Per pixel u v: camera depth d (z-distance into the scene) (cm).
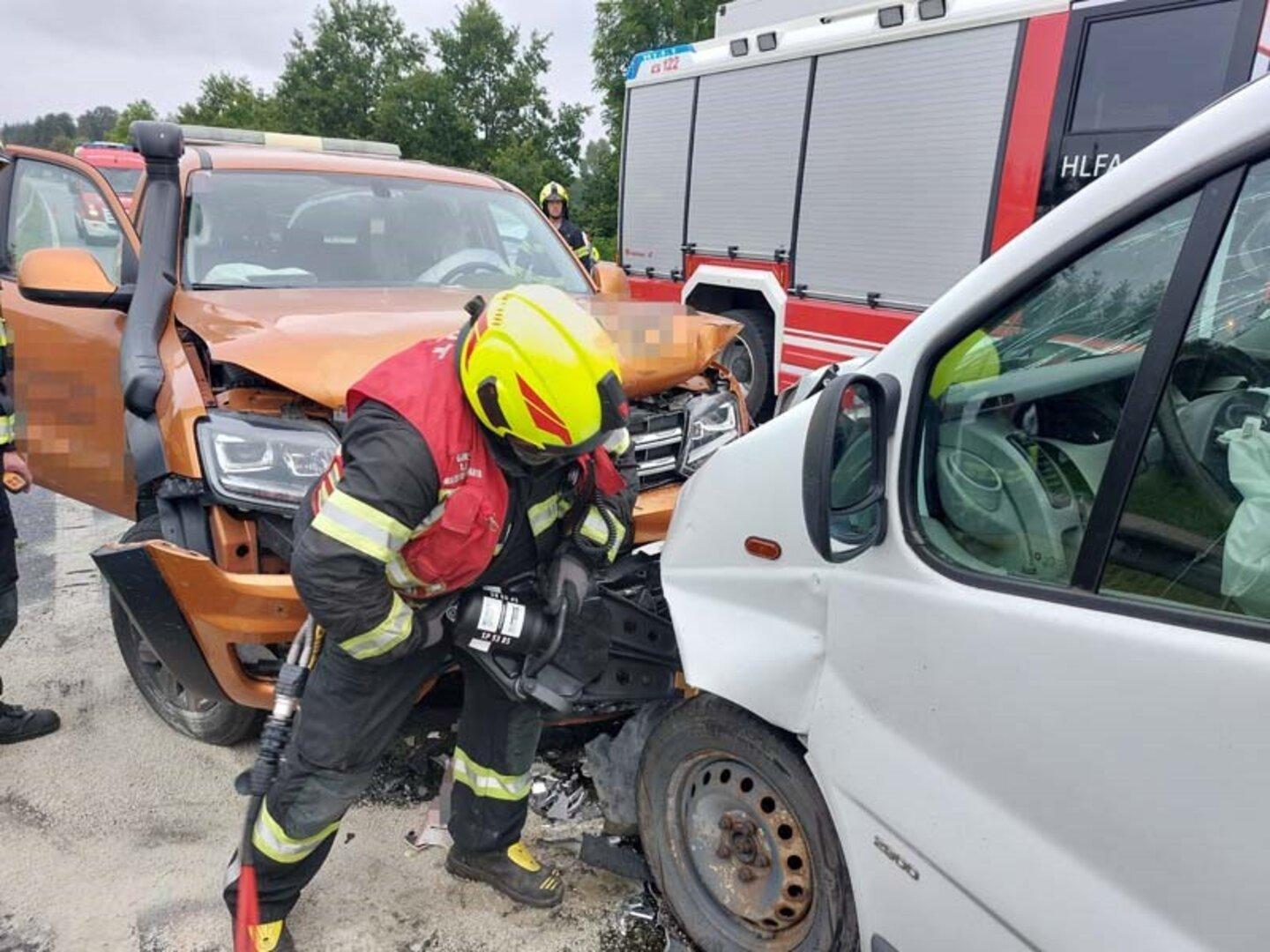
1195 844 119
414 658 198
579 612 207
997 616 145
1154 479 131
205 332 264
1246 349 131
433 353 175
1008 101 523
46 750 298
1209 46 439
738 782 212
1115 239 138
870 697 170
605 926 234
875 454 162
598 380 155
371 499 159
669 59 800
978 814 148
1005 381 156
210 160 369
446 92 4309
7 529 292
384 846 260
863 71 615
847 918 187
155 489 267
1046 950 136
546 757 303
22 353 360
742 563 204
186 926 227
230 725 290
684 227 804
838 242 650
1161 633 125
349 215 376
